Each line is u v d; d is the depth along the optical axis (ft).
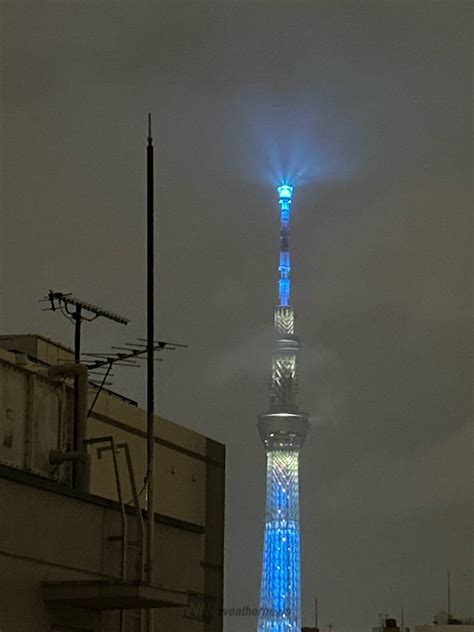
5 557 96.37
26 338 172.86
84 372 119.65
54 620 101.45
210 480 193.16
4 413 108.47
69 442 117.91
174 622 128.47
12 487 98.02
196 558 134.62
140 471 169.58
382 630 366.02
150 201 130.72
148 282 127.65
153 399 122.83
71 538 105.40
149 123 130.11
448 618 329.93
